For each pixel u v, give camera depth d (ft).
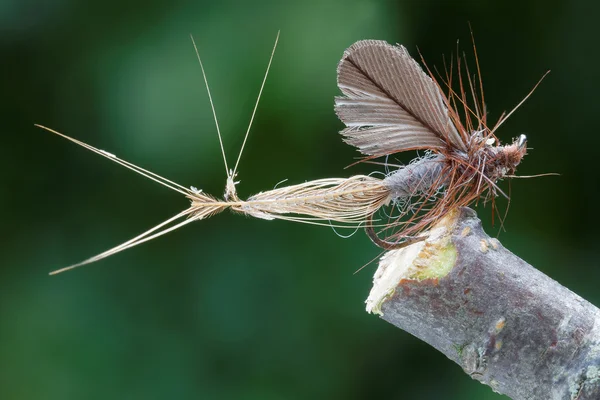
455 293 0.91
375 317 1.61
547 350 0.90
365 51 0.89
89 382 1.59
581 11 1.66
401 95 0.90
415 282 0.91
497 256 0.91
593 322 0.90
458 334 0.91
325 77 1.57
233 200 0.91
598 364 0.90
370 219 0.91
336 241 1.65
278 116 1.59
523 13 1.67
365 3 1.60
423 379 1.65
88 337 1.62
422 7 1.64
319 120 1.60
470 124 0.91
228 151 1.58
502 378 0.91
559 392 0.90
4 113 1.67
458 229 0.91
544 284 0.91
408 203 0.91
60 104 1.64
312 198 0.91
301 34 1.57
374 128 0.90
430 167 0.91
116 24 1.57
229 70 1.55
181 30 1.56
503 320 0.90
